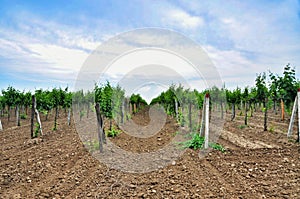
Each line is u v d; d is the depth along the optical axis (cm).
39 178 736
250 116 2344
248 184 667
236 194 604
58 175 762
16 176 746
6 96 2138
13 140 1342
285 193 605
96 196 608
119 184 684
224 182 685
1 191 644
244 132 1480
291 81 1392
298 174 735
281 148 1038
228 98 2098
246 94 2031
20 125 1994
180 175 745
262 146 1105
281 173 748
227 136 1334
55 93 1881
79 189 654
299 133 1145
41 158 941
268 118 2150
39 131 1563
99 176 750
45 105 2073
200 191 625
